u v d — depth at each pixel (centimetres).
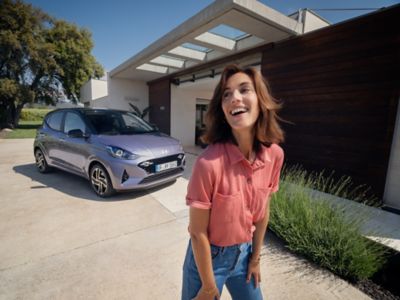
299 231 209
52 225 254
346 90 354
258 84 89
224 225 88
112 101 935
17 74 1382
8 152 711
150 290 163
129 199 332
